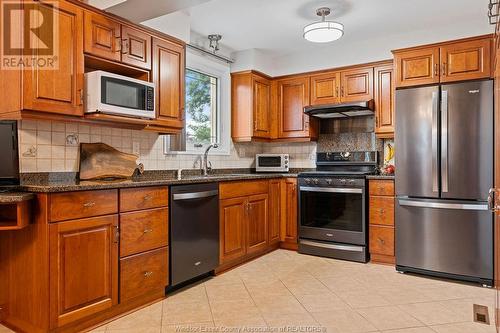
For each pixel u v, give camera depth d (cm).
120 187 228
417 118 323
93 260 213
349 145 434
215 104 427
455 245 306
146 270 247
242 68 428
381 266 348
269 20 342
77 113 234
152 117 276
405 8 314
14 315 210
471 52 306
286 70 448
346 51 408
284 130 450
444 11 319
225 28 362
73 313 203
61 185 202
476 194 298
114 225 225
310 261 365
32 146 238
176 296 267
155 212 254
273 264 354
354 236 364
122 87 252
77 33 233
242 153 457
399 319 229
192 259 286
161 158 338
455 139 306
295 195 407
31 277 199
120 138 299
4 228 184
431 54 321
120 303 230
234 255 336
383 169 390
